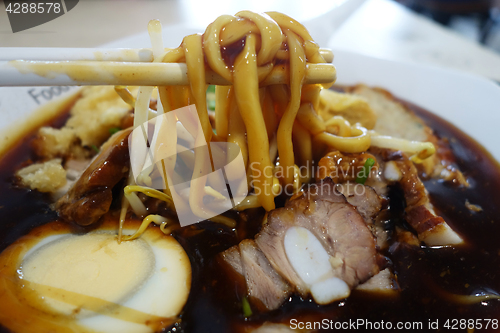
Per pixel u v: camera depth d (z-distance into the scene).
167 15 0.24
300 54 0.10
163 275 0.10
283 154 0.11
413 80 0.18
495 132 0.15
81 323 0.09
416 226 0.11
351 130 0.13
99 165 0.11
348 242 0.10
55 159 0.14
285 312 0.09
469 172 0.14
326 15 0.23
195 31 0.18
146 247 0.10
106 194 0.11
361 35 0.25
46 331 0.08
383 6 0.29
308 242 0.10
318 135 0.12
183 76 0.09
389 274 0.10
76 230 0.11
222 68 0.09
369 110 0.15
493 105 0.15
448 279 0.10
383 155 0.13
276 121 0.11
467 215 0.12
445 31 0.26
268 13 0.10
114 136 0.13
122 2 0.26
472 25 0.36
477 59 0.23
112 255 0.10
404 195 0.12
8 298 0.09
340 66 0.18
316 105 0.11
